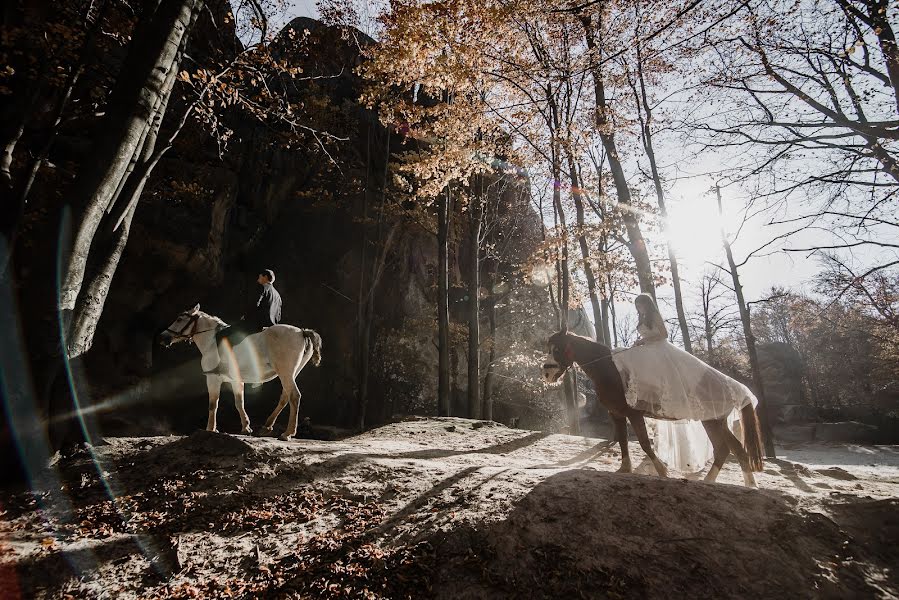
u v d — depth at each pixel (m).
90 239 7.34
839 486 6.55
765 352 43.72
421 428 11.94
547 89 11.88
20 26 9.97
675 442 6.76
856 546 4.03
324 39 21.69
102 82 12.61
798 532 4.16
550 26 10.88
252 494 5.82
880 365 36.59
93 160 7.37
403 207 23.36
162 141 8.94
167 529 5.15
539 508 4.68
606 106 12.98
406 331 24.08
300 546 4.68
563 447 9.80
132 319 18.92
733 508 4.52
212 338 9.45
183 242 18.34
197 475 6.32
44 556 4.68
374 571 4.16
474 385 18.97
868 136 9.53
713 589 3.65
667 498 4.70
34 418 6.64
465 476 5.91
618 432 6.29
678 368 5.80
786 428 34.50
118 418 17.23
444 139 13.67
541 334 27.30
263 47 11.38
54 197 12.84
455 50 10.61
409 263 25.95
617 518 4.45
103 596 4.18
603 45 7.18
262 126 23.42
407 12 10.29
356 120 25.17
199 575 4.40
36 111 11.02
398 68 11.63
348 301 23.81
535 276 18.28
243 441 7.20
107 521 5.41
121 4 11.86
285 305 23.25
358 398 20.12
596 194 15.69
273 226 24.17
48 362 6.83
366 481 6.09
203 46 12.72
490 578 3.91
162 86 8.35
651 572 3.83
